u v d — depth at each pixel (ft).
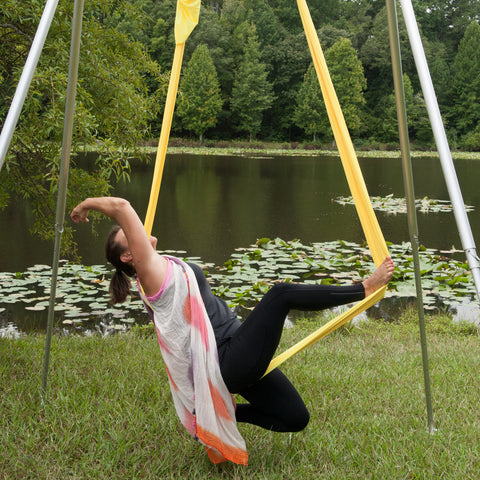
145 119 16.47
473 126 174.81
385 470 7.63
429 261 26.61
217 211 43.06
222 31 173.88
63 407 9.45
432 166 98.78
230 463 7.80
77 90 14.07
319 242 32.14
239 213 42.27
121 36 16.72
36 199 16.94
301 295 6.94
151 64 17.26
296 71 175.42
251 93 164.35
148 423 9.04
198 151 134.10
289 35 181.27
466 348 15.03
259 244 30.32
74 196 16.26
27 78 7.49
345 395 10.98
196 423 6.91
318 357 13.74
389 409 10.25
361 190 7.75
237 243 31.42
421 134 172.45
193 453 8.15
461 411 10.13
